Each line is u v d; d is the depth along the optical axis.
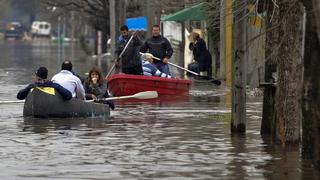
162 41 58.78
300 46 29.48
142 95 48.38
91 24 147.00
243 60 33.19
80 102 40.81
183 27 92.94
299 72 29.78
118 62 57.94
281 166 26.16
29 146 30.53
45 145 30.78
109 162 26.98
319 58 24.62
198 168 25.89
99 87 44.91
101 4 131.88
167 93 55.53
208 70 76.44
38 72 40.81
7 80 75.75
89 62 121.50
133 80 53.47
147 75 56.41
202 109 45.72
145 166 26.23
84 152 29.08
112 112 43.75
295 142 30.17
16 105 47.97
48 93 40.38
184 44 92.12
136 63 55.34
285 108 30.03
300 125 30.33
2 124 37.81
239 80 33.31
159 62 59.03
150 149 29.83
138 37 55.84
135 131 35.16
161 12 99.44
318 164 25.25
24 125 37.34
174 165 26.42
